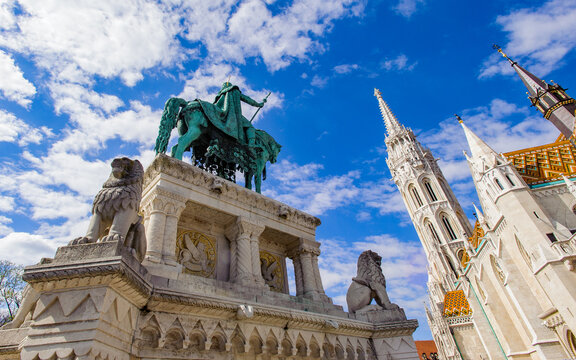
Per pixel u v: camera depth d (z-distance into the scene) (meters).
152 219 10.40
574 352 25.89
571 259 24.48
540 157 33.66
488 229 35.12
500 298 36.84
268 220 13.98
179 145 13.76
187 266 11.38
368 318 13.30
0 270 30.75
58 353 5.41
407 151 89.06
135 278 6.58
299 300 12.56
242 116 17.78
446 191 81.38
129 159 8.24
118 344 6.32
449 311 51.38
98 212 7.55
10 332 7.19
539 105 50.53
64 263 5.98
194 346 8.08
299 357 10.33
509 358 35.31
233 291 10.30
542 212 28.00
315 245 15.32
